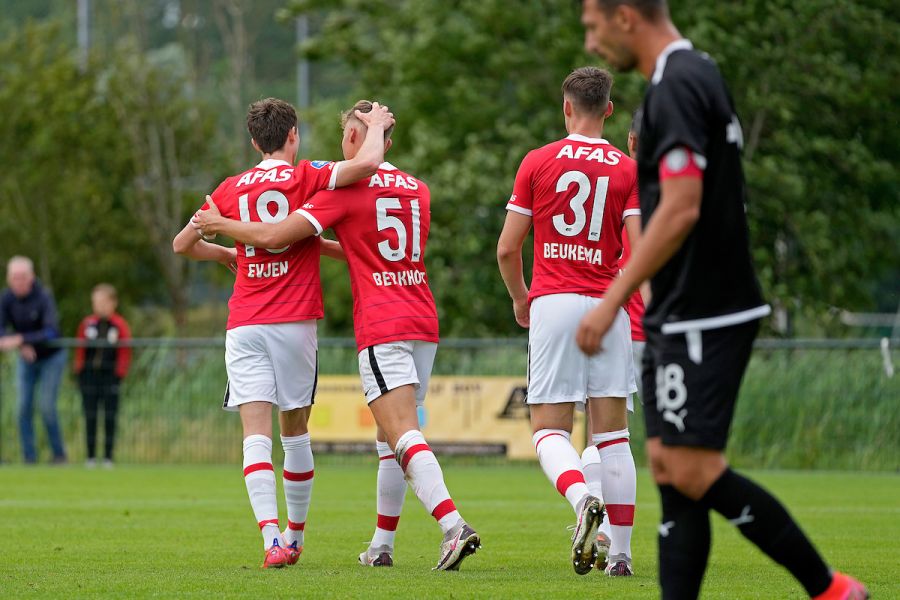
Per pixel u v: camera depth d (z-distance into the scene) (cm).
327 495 3997
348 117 2227
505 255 2122
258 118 2211
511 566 2184
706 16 8000
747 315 1309
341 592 1758
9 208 10675
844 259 8512
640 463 5300
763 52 7800
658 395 1331
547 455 2020
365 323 2123
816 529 2939
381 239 2128
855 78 7906
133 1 13300
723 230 1299
